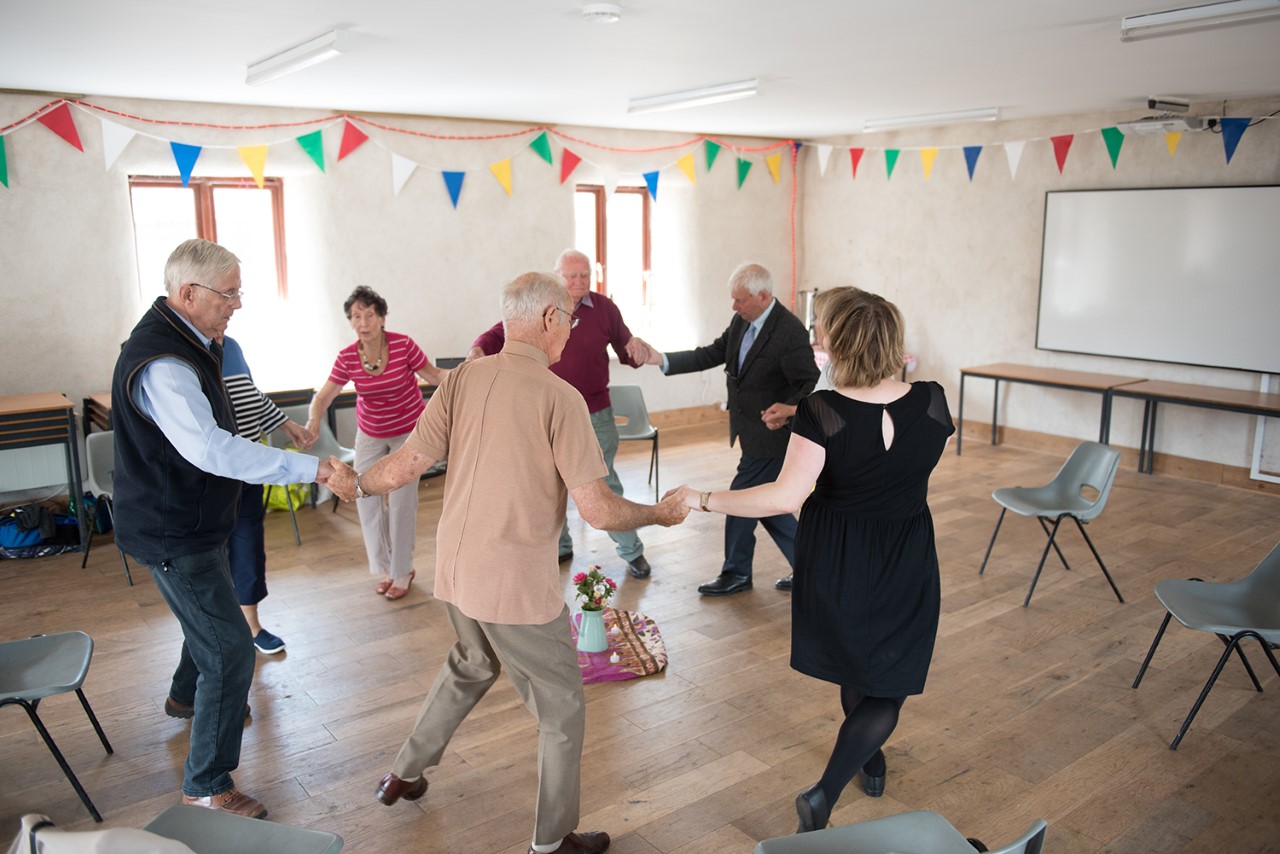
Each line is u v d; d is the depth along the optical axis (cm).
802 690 324
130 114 520
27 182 497
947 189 725
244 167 560
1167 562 450
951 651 355
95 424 521
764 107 600
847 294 219
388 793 246
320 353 607
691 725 301
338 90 505
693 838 243
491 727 299
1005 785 266
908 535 220
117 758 282
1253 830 245
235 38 366
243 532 339
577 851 230
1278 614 293
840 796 261
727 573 411
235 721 246
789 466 218
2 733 297
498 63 430
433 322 648
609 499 214
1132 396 588
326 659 350
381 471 226
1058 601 402
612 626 371
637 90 516
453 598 217
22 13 318
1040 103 582
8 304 500
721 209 780
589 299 408
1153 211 609
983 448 702
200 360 234
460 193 644
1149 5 326
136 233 553
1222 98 564
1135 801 258
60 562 461
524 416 208
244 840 174
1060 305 665
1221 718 304
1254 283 571
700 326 784
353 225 605
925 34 373
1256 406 530
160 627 381
